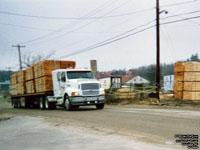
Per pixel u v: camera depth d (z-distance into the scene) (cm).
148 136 730
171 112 1337
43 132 905
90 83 1667
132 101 2266
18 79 2916
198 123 911
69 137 780
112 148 608
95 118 1208
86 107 2056
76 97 1631
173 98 2453
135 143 647
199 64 2297
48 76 2047
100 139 718
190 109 1521
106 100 2445
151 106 1848
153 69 7000
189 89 2283
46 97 2088
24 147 692
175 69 2469
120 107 1898
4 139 830
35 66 2281
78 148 632
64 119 1248
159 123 948
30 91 2473
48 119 1294
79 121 1137
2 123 1298
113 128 892
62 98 1814
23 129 1016
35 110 2206
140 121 1023
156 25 2270
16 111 2266
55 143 710
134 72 9788
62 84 1809
